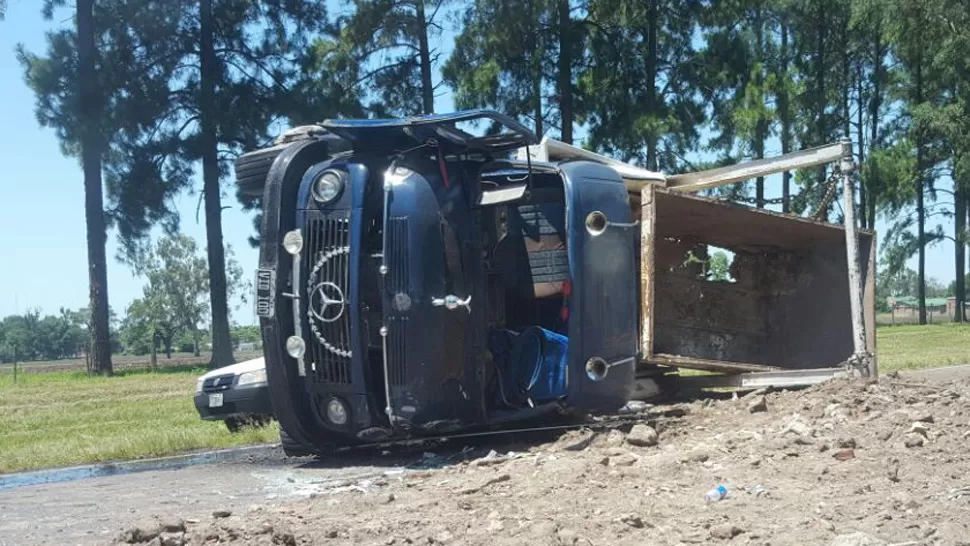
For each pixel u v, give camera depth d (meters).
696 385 11.24
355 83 38.09
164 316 83.56
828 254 12.21
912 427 6.84
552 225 9.02
